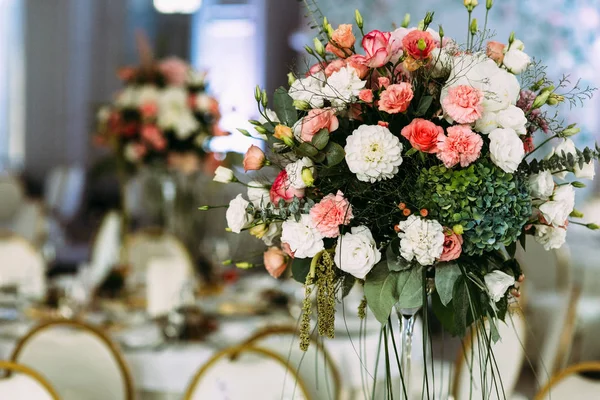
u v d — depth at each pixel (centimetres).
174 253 488
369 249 151
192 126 414
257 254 179
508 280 151
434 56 159
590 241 558
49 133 932
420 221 148
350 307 335
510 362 285
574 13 600
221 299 381
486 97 152
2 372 239
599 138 596
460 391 267
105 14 915
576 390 220
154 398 310
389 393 156
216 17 907
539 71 164
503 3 595
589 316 475
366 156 150
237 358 250
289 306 357
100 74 921
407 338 168
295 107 162
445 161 147
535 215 161
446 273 153
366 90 153
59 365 291
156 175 429
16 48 934
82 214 887
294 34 798
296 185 155
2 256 482
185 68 432
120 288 386
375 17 602
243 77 905
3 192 819
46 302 362
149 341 314
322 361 269
